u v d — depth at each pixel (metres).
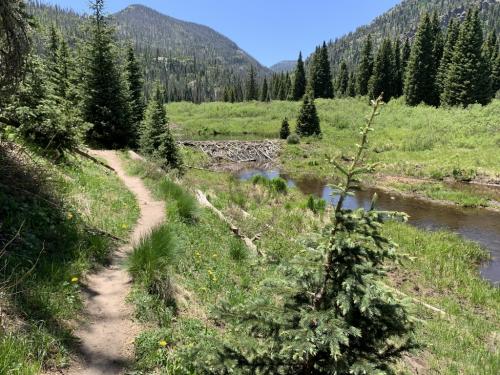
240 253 9.61
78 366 4.18
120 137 26.39
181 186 15.20
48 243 6.17
